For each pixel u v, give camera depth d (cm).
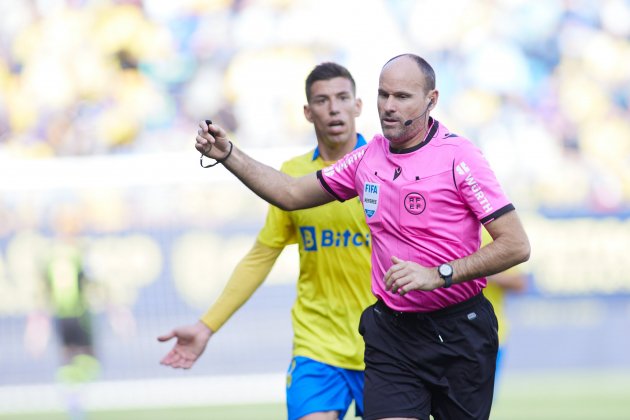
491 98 5553
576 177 5384
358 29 5622
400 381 1525
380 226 1486
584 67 5566
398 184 1451
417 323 1506
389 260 1491
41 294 4709
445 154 1435
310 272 1939
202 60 5588
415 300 1488
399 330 1520
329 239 1897
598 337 4772
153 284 4825
